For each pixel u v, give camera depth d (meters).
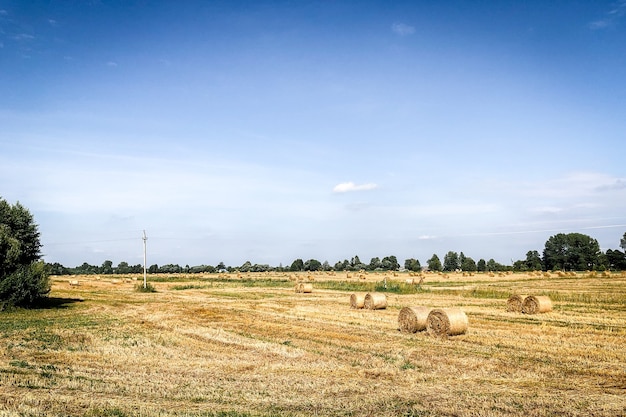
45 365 16.55
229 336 22.72
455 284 64.31
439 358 17.62
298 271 156.25
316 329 25.00
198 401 12.52
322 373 15.55
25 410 11.39
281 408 11.91
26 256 38.12
